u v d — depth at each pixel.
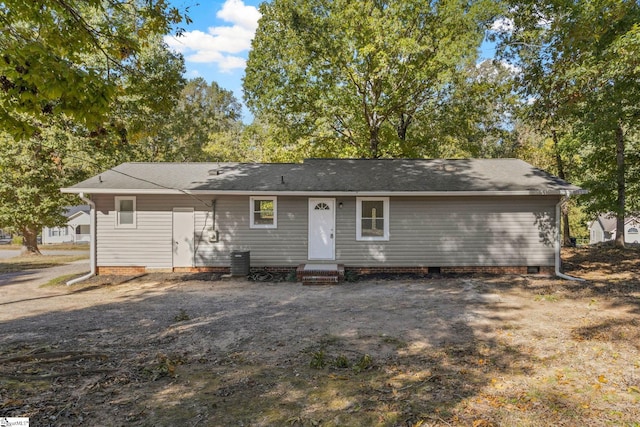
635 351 5.86
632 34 8.80
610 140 17.06
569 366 5.35
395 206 13.23
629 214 18.88
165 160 27.06
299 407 4.22
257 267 13.37
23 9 5.10
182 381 4.89
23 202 20.58
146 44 7.71
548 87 11.55
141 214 13.30
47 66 4.46
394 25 16.62
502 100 18.33
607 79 10.30
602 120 11.68
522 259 13.09
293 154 23.02
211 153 34.94
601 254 16.30
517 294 9.98
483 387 4.71
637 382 4.83
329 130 21.02
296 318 7.93
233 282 12.09
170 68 19.23
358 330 7.08
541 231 13.05
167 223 13.35
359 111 20.31
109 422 3.86
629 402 4.32
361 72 18.33
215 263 13.38
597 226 44.66
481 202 13.12
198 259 13.38
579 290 10.23
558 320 7.57
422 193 12.50
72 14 5.60
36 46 4.44
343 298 9.81
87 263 19.47
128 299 10.01
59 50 5.78
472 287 10.92
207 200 13.34
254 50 19.80
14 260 21.20
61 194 21.55
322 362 5.45
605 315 7.83
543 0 11.42
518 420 3.94
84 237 42.25
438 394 4.52
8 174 20.12
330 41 17.86
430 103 20.72
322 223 13.35
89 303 9.59
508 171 14.34
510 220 13.11
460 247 13.17
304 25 17.86
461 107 20.53
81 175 21.97
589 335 6.62
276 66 19.78
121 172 14.54
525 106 14.48
